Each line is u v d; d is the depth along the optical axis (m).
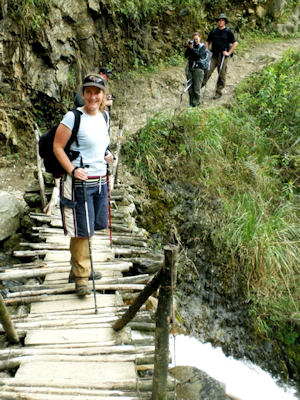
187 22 11.80
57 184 6.16
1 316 2.74
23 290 3.63
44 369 2.71
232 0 12.99
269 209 7.25
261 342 5.43
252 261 5.99
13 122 7.96
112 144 8.23
